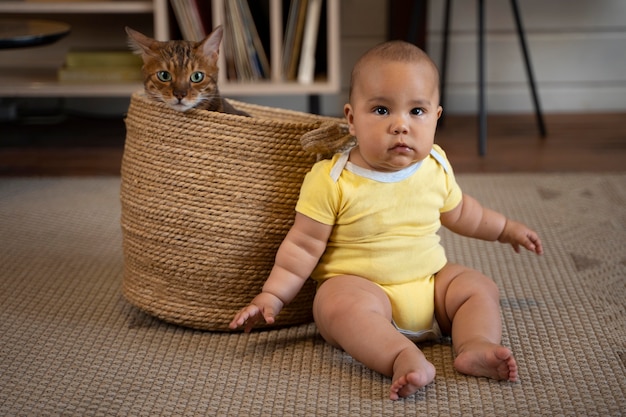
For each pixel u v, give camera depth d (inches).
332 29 99.4
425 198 52.7
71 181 90.8
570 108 120.8
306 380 49.7
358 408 46.5
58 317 58.9
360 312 49.7
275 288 52.1
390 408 46.4
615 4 116.7
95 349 54.0
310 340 55.2
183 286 56.0
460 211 56.5
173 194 54.8
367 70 50.4
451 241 73.4
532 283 64.3
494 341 50.5
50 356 52.9
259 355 53.0
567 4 116.7
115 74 104.0
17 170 94.7
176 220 54.9
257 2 106.3
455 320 52.2
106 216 80.4
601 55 118.8
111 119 116.9
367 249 52.2
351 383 49.2
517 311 59.2
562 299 61.3
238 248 54.7
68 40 116.6
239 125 53.5
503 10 116.8
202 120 53.9
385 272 52.2
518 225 57.2
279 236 54.9
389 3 110.7
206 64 58.5
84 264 68.9
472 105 120.2
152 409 46.7
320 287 52.7
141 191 56.1
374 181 51.5
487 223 57.0
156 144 55.3
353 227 51.8
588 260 68.8
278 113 67.2
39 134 109.7
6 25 92.8
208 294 55.8
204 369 51.3
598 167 94.3
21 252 71.3
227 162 53.9
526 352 52.9
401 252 52.4
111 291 63.6
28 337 55.6
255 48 102.2
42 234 75.5
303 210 52.0
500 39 118.0
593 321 57.6
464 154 100.2
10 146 104.4
